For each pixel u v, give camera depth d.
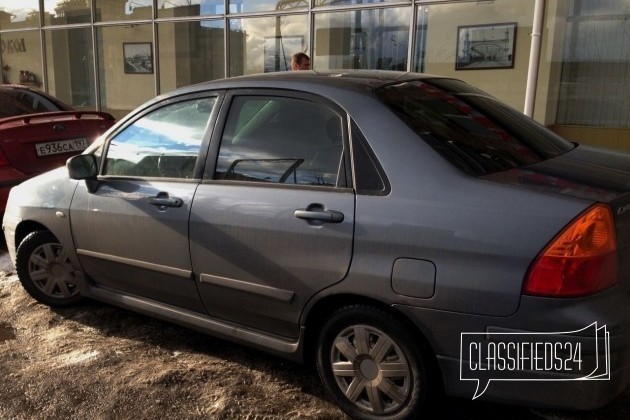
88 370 3.35
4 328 3.97
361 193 2.63
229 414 2.91
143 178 3.46
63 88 13.79
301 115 2.94
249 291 2.99
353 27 9.13
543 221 2.25
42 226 4.17
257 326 3.10
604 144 7.74
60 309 4.23
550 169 2.61
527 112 6.08
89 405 3.02
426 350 2.54
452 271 2.38
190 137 3.31
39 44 13.90
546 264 2.22
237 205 2.98
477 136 2.80
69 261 4.12
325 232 2.68
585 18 7.54
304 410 2.94
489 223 2.33
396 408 2.64
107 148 3.70
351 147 2.71
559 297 2.21
